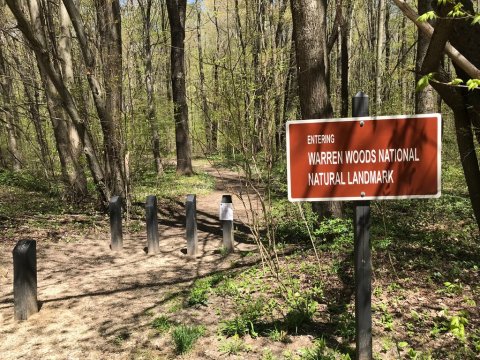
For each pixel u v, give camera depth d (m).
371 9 21.55
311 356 3.69
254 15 5.07
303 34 7.15
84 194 12.53
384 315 4.42
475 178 4.61
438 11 2.86
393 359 3.66
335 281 5.47
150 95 14.79
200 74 5.47
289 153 3.26
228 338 4.21
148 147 14.39
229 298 5.26
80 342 4.30
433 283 5.27
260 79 5.05
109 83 10.12
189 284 6.00
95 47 10.42
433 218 8.77
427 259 6.10
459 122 4.29
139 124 11.76
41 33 11.20
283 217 9.30
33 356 4.05
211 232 9.59
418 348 3.81
